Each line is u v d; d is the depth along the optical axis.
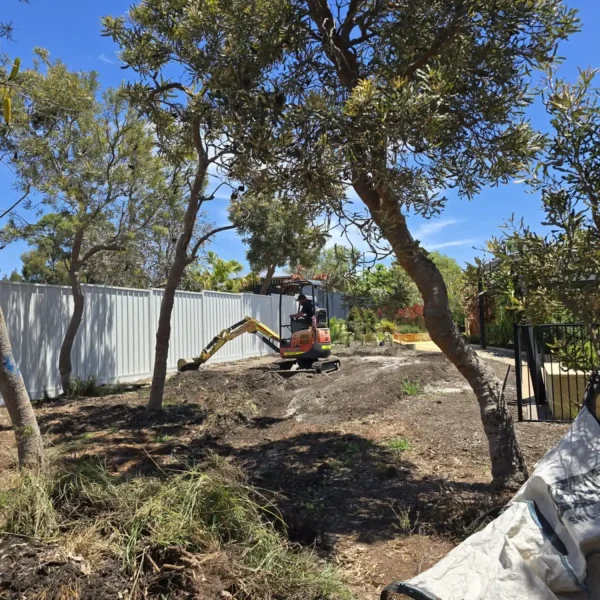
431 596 2.72
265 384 12.05
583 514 2.81
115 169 11.09
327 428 8.12
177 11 6.30
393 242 4.78
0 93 5.19
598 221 3.55
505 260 3.83
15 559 3.19
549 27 4.85
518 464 5.11
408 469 6.03
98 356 12.95
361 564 4.01
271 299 22.59
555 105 3.61
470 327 21.70
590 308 3.62
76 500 4.03
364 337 23.77
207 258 21.61
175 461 6.41
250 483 5.58
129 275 21.45
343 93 5.12
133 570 3.30
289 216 5.09
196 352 17.28
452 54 5.02
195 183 8.88
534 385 8.97
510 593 2.69
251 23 5.12
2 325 5.06
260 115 4.77
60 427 8.30
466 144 5.18
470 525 4.26
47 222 10.94
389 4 5.29
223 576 3.41
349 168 4.43
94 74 10.82
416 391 10.19
